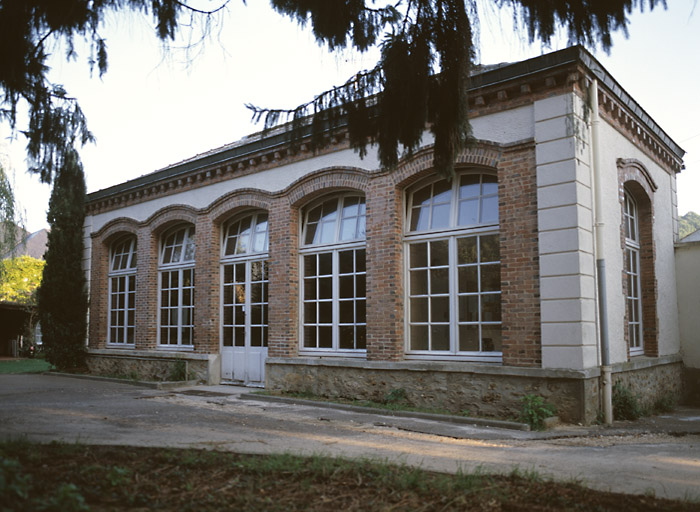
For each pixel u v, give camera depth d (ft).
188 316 49.73
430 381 32.94
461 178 34.58
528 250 30.30
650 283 40.34
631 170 37.22
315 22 19.26
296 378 39.45
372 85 19.97
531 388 29.48
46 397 37.04
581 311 28.35
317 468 16.35
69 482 14.20
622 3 15.89
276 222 42.24
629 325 38.04
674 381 41.37
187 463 16.79
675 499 15.21
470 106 33.06
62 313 58.23
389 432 26.25
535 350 29.63
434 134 19.94
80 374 54.39
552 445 23.80
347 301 38.65
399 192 36.01
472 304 33.09
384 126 19.84
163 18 18.56
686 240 47.42
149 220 52.65
